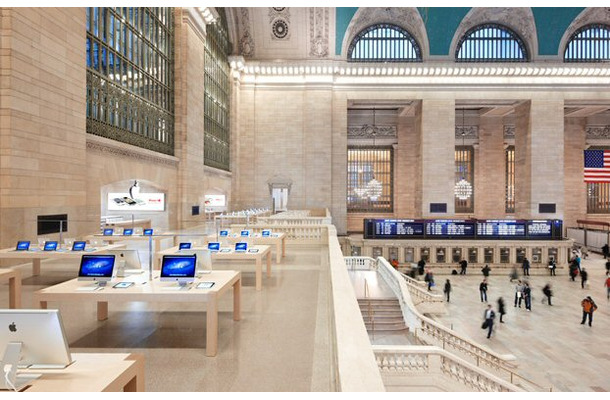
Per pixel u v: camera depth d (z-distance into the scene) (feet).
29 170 35.45
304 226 54.95
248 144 107.45
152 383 14.29
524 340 52.65
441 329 43.39
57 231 38.99
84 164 43.19
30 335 9.30
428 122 106.11
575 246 112.57
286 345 18.15
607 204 130.11
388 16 107.96
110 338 18.89
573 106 114.21
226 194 99.60
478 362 39.78
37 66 36.37
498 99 106.93
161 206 60.13
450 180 105.70
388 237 96.07
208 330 16.94
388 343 43.45
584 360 46.52
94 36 47.16
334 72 105.60
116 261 21.91
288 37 107.24
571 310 66.08
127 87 54.80
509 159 129.70
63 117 39.86
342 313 14.25
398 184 126.21
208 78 86.79
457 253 95.35
